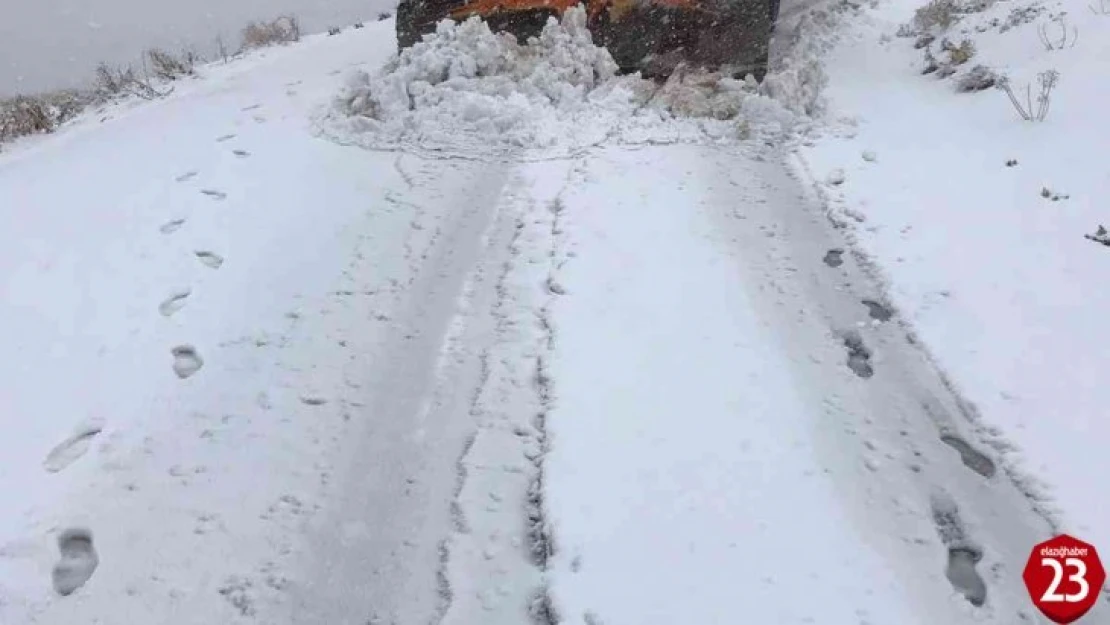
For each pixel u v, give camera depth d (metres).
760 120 6.55
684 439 3.40
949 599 2.71
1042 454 3.23
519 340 4.06
